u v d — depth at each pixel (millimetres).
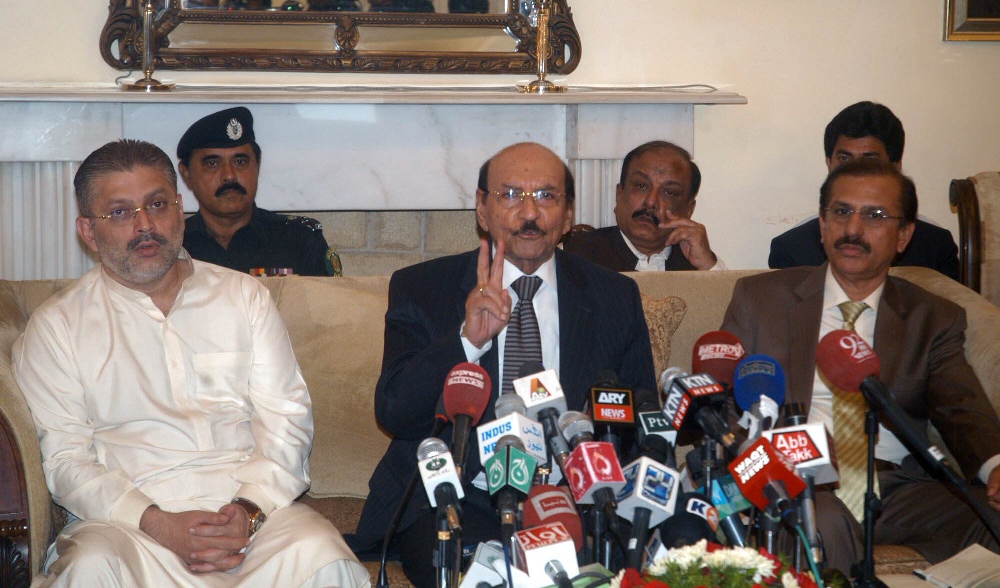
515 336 2291
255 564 2062
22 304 2604
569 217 2438
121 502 2104
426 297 2357
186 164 3709
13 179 3777
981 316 2703
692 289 2863
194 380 2307
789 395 2535
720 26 4312
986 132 4512
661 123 4164
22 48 3904
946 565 1998
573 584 1383
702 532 1488
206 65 3994
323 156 4012
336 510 2602
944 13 4406
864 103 3766
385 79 4172
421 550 2123
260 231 3777
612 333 2377
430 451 1505
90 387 2236
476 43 4164
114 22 3893
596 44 4262
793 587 1282
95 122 3779
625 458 2076
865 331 2588
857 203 2518
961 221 3373
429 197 4117
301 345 2686
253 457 2279
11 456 2066
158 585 2023
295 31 4039
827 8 4355
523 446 1506
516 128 4152
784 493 1471
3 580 2047
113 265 2236
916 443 1717
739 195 4418
